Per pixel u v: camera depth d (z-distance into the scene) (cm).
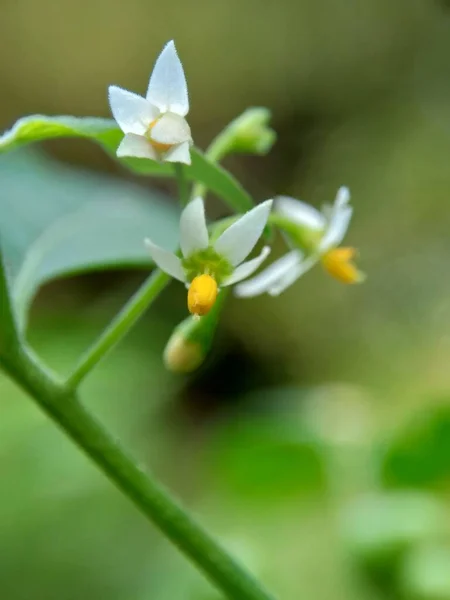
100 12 60
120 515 31
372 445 20
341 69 62
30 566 29
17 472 31
